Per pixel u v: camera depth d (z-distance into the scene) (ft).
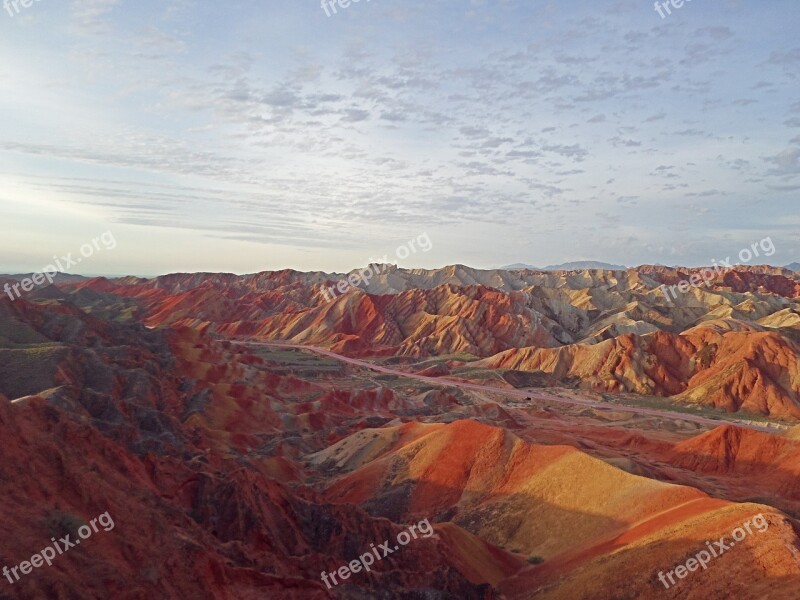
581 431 345.51
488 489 213.25
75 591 100.94
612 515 176.65
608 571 145.69
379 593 140.26
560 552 172.55
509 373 554.87
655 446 309.01
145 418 252.83
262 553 144.46
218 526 162.20
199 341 437.99
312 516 177.68
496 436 229.25
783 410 426.10
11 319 355.97
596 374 538.88
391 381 521.24
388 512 215.51
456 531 174.81
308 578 142.92
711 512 151.33
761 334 495.82
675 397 484.33
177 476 175.22
